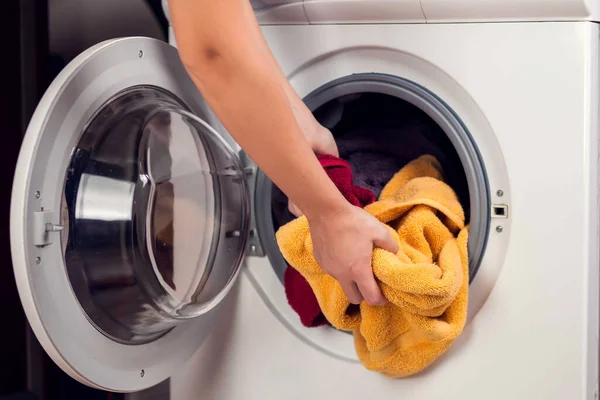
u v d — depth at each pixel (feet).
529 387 3.22
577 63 3.10
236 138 2.48
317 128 3.44
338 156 3.73
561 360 3.16
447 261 3.05
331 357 3.62
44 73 4.15
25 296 2.61
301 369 3.68
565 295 3.15
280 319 3.74
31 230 2.61
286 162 2.43
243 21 2.28
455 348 3.34
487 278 3.31
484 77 3.24
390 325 3.19
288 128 2.37
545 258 3.18
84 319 2.89
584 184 3.11
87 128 2.92
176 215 3.29
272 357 3.73
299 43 3.59
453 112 3.37
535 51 3.15
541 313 3.19
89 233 2.93
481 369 3.30
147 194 3.12
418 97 3.40
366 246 2.74
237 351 3.80
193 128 3.41
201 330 3.62
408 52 3.37
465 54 3.27
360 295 2.97
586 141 3.11
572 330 3.14
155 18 4.73
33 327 2.67
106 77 2.95
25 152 2.62
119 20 4.46
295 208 3.51
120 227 3.05
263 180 3.74
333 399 3.62
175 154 3.30
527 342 3.22
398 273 2.81
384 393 3.51
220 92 2.36
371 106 3.92
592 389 3.25
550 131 3.15
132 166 3.10
